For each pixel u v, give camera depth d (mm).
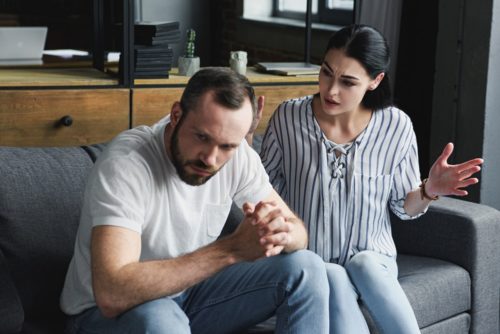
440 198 2766
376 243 2359
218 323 2025
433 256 2650
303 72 3416
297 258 1954
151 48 3107
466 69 3703
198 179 1811
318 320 1911
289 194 2383
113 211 1757
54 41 5660
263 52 5137
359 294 2225
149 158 1852
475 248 2578
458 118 3770
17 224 2057
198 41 5871
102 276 1718
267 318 2014
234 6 5492
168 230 1898
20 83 2943
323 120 2324
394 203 2404
